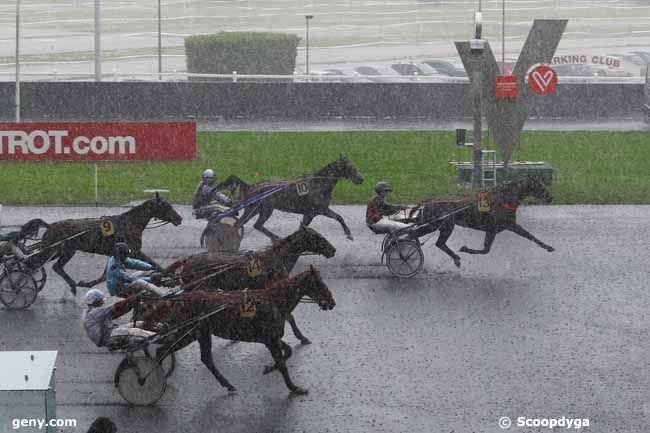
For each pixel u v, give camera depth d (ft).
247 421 47.62
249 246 75.51
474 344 57.11
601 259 73.26
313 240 57.52
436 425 47.26
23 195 89.51
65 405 48.98
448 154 108.06
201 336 49.73
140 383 48.75
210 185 72.13
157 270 58.90
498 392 50.85
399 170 100.68
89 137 101.55
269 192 72.13
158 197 64.08
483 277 69.05
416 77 142.10
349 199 90.22
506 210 69.21
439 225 68.85
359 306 63.26
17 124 100.73
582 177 99.19
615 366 54.13
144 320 50.44
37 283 66.85
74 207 86.02
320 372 53.26
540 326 59.93
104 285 66.74
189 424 47.26
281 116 131.75
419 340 57.67
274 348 49.96
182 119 129.70
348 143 114.11
